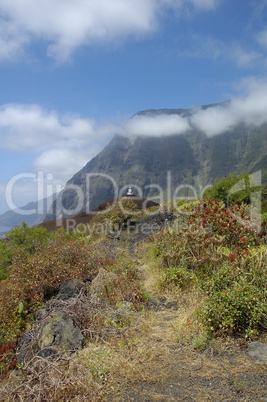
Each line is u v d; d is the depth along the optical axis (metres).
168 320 4.86
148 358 3.68
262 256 5.25
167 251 7.38
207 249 6.67
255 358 3.46
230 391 2.93
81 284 6.45
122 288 5.87
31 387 3.12
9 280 7.68
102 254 9.03
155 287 6.31
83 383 3.03
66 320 4.45
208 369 3.35
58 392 2.89
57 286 7.13
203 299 4.99
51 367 3.18
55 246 8.68
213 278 5.19
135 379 3.25
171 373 3.33
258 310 4.11
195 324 4.44
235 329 4.17
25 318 6.26
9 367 4.24
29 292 6.93
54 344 4.03
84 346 4.16
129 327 4.52
